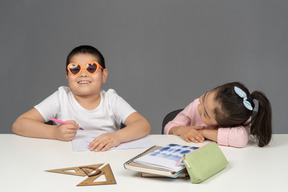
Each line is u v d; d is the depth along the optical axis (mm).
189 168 1026
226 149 1392
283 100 3789
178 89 3811
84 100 1784
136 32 3768
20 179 1066
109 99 1830
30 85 3699
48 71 3705
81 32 3721
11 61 3676
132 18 3756
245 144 1419
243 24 3758
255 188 1009
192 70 3805
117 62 3775
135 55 3779
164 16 3766
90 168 1157
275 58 3768
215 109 1468
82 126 1790
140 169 1054
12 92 3699
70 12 3699
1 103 3697
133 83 3799
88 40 3736
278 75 3783
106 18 3738
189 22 3773
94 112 1796
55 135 1500
